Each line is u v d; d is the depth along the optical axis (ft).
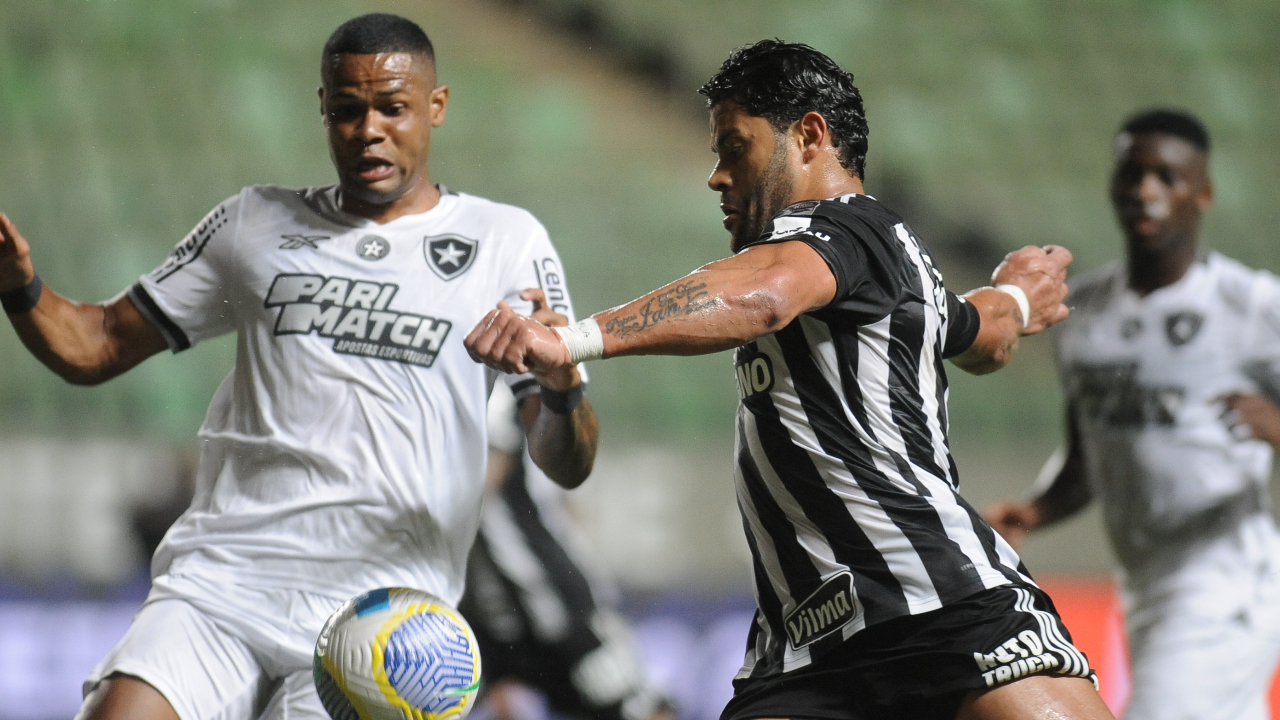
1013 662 29.94
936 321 32.71
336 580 37.47
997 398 109.60
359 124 38.09
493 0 159.12
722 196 34.35
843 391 31.19
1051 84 163.02
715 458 91.56
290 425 37.86
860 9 166.61
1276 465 92.17
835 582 31.24
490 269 39.45
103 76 132.46
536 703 68.18
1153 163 58.49
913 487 31.24
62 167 119.96
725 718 33.27
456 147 136.46
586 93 149.79
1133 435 58.49
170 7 141.08
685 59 156.87
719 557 90.43
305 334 38.09
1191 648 55.72
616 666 66.54
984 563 31.14
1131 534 58.80
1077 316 60.59
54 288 106.22
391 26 38.60
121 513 83.92
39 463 83.25
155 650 35.81
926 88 158.81
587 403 39.52
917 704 30.81
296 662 37.27
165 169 122.72
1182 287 58.75
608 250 120.67
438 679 32.12
